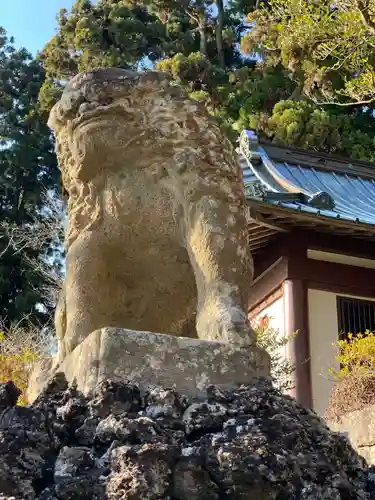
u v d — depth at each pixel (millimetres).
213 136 2729
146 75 2730
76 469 1941
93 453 1987
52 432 2072
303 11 10344
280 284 10180
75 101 2707
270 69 21203
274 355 8750
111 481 1848
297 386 9375
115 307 2801
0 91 25031
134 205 2707
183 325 2951
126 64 23031
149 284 2863
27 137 23266
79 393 2207
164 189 2707
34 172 23641
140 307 2879
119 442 1967
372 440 5262
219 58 24516
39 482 1956
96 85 2693
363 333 9945
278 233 10133
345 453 2244
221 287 2490
